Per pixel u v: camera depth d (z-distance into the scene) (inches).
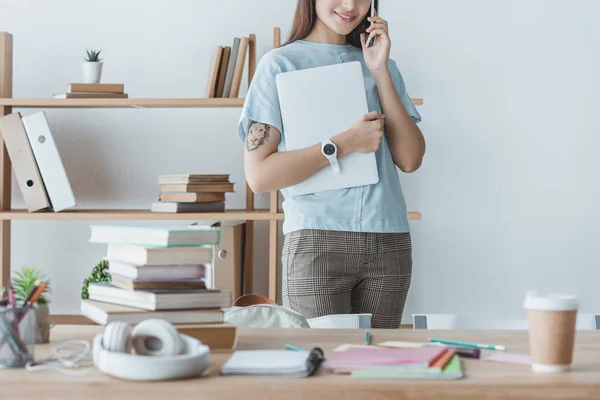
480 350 46.5
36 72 146.3
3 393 39.6
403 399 39.0
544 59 144.6
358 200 82.6
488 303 145.4
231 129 146.7
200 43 145.6
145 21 145.7
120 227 49.9
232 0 145.2
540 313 42.2
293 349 47.2
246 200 142.1
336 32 84.9
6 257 135.8
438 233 145.4
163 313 47.0
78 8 145.9
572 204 145.0
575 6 144.3
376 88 87.4
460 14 144.3
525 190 144.8
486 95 144.7
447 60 144.4
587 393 39.4
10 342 43.1
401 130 85.0
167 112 146.7
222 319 48.3
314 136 83.0
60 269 147.4
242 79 145.5
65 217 132.5
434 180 145.0
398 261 83.7
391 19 144.3
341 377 40.7
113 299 49.6
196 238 48.2
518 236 145.3
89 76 135.9
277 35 135.3
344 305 82.9
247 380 40.0
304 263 81.9
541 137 144.8
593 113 144.6
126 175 147.3
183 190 130.3
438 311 145.4
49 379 40.2
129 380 40.0
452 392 39.1
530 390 39.3
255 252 145.9
